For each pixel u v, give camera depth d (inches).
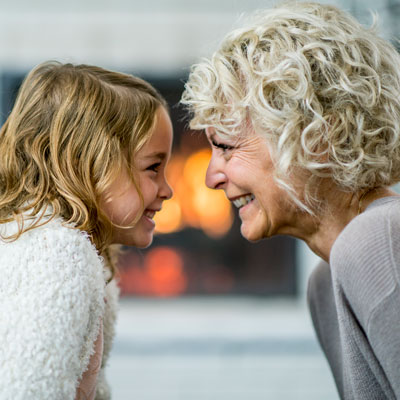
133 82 49.8
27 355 32.7
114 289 50.7
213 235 137.8
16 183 43.1
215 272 138.3
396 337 31.6
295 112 38.6
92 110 44.7
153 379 119.3
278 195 42.2
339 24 40.6
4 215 40.4
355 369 36.0
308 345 126.1
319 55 38.9
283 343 126.6
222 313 136.1
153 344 125.9
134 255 137.6
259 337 127.5
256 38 40.7
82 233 38.9
